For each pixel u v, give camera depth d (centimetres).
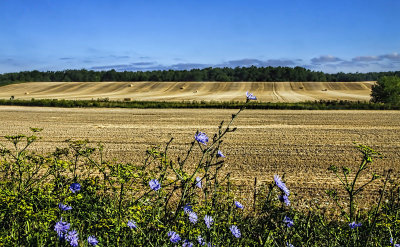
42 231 289
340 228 377
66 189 362
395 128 2081
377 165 1168
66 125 2188
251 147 1493
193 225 274
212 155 261
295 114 2814
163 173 325
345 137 1772
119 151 1373
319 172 1078
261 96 5544
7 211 304
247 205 679
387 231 331
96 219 322
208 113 2900
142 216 291
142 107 3419
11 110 3108
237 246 287
